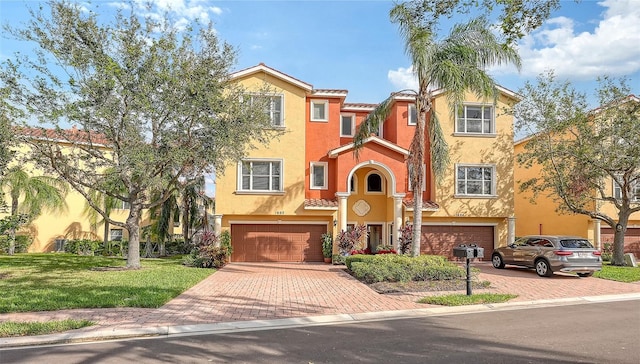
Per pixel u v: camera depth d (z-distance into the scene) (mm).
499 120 24828
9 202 27000
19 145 17453
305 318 10039
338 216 23328
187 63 16766
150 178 17312
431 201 24781
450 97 17703
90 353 7395
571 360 6895
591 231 26172
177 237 35562
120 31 17062
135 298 11852
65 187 26891
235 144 17406
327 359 6977
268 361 6910
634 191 23953
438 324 9523
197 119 16781
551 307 11641
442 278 15172
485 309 11375
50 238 30516
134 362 6898
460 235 24906
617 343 7883
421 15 10148
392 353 7281
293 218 23641
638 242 27328
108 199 28031
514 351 7387
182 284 14477
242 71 22859
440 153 17938
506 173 24656
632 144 20172
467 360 6891
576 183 22094
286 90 23422
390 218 24641
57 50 16266
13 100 16234
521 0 8617
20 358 7141
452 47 17281
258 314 10438
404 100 24938
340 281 16016
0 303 11094
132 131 16391
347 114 25828
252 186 23094
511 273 18875
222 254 20922
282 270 19750
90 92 16141
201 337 8461
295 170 23188
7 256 25031
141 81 16500
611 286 15156
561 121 21547
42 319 9656
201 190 29906
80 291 12898
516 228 30781
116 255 27562
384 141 23281
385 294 13281
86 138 18453
